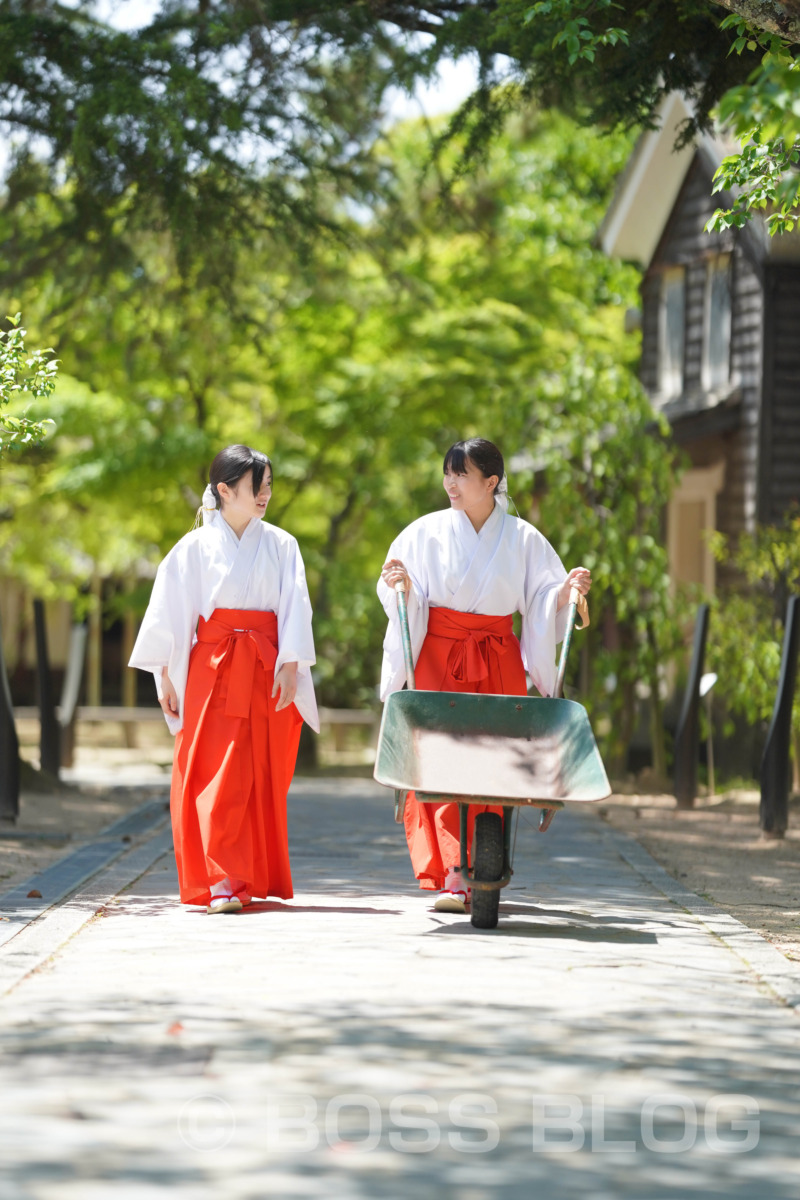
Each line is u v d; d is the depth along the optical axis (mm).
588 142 30906
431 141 15406
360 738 32375
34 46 15031
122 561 30578
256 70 15461
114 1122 4551
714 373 21797
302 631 8523
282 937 7461
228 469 8578
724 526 20922
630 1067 5211
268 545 8641
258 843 8477
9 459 21859
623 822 14055
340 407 24844
